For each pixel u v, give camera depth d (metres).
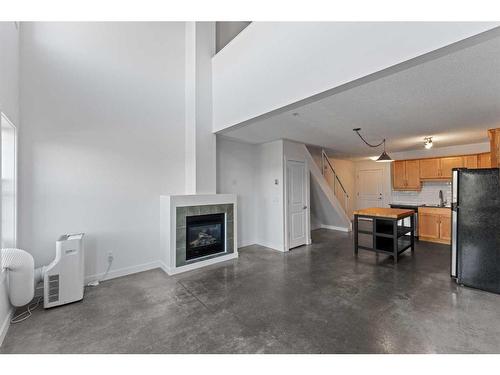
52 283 2.59
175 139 4.16
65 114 3.12
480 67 2.12
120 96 3.59
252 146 5.59
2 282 2.15
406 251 4.83
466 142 5.41
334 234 6.63
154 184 3.92
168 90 4.09
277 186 5.08
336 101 2.91
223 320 2.33
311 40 2.38
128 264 3.64
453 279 3.30
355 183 8.70
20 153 2.79
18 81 2.76
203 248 4.07
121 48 3.61
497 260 2.89
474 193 3.07
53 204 3.03
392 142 5.38
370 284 3.19
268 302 2.70
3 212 2.60
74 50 3.20
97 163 3.37
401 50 1.77
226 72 3.79
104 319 2.37
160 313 2.47
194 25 4.02
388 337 2.04
